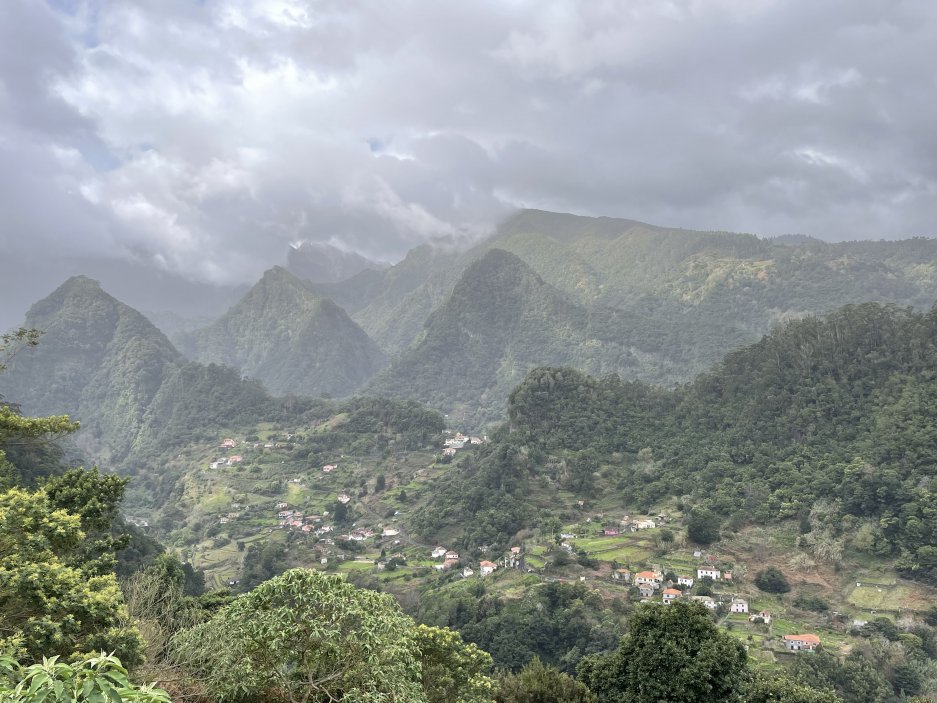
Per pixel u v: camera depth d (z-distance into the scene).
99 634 12.80
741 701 25.56
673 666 24.08
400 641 12.48
